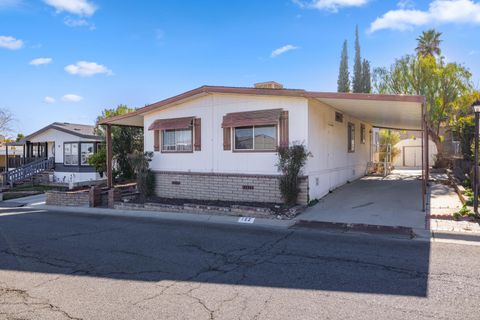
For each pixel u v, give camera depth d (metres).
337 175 13.59
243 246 6.63
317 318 3.67
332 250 6.22
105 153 19.39
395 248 6.26
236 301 4.14
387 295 4.20
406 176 18.44
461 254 5.81
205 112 12.07
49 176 24.09
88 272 5.36
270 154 10.74
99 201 13.19
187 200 12.05
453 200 10.59
